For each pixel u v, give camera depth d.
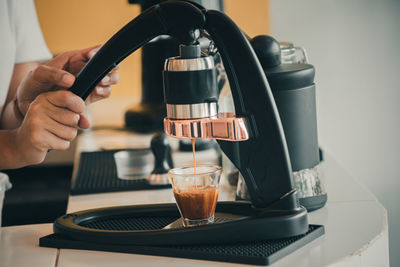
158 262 0.81
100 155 1.68
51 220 1.83
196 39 0.80
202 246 0.83
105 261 0.83
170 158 1.52
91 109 2.40
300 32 2.44
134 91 2.47
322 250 0.83
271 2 2.42
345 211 1.02
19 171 2.07
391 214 2.49
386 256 0.91
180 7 0.79
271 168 0.86
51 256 0.87
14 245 0.93
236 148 0.87
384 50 2.42
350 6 2.40
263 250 0.80
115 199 1.24
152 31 0.83
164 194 1.26
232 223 0.83
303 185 1.02
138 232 0.86
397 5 2.39
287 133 0.99
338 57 2.44
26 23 1.72
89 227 0.95
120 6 2.41
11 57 1.59
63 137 1.03
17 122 1.39
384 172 2.50
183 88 0.77
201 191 0.89
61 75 0.96
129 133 2.06
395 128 2.47
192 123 0.78
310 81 1.01
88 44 2.43
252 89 0.83
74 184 1.34
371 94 2.46
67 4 2.39
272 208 0.87
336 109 2.48
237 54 0.82
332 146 2.51
